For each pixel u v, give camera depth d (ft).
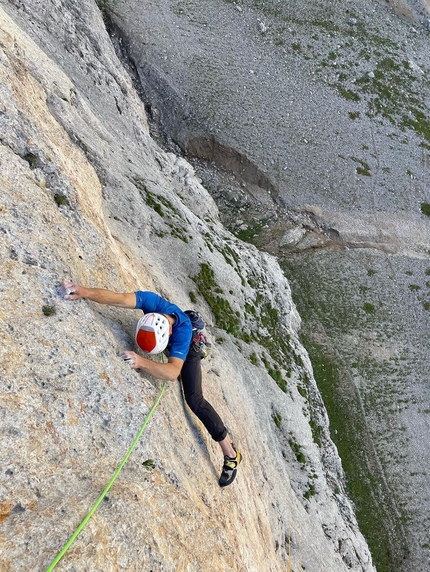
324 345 80.23
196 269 53.93
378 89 114.42
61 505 16.40
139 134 73.82
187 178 79.56
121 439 20.83
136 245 45.11
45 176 26.22
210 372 42.14
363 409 75.25
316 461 58.23
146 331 22.86
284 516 44.47
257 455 43.93
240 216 92.43
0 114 25.30
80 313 22.33
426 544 66.64
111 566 15.96
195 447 27.91
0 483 15.67
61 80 44.52
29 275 21.06
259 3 116.26
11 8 57.77
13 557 14.15
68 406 19.11
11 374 17.76
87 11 79.71
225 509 28.55
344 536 55.31
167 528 19.86
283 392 59.41
